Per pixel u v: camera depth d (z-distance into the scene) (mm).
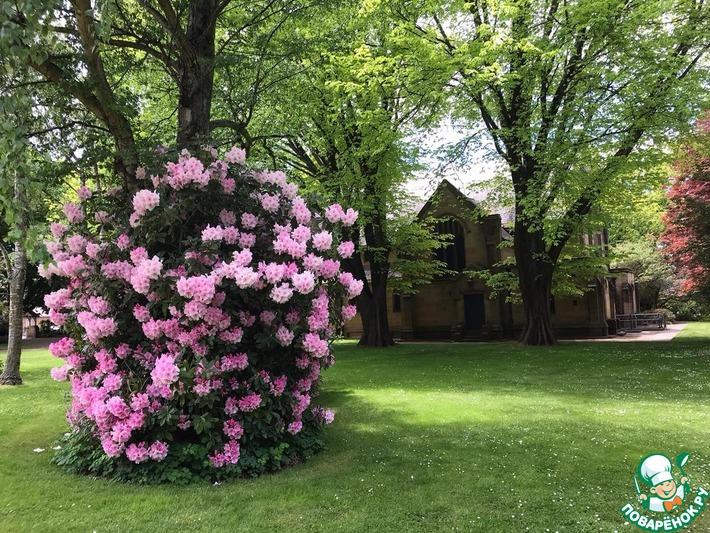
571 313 29344
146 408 5113
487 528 4008
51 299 6004
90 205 6301
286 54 10578
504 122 19375
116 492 4863
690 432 6660
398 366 15180
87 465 5582
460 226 31625
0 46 4000
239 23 11031
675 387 10281
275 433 5621
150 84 12289
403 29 17031
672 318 40688
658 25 16562
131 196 6148
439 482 5051
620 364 13852
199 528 4062
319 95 17641
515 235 20609
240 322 5578
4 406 9641
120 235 5785
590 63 16938
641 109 16141
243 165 6367
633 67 16047
